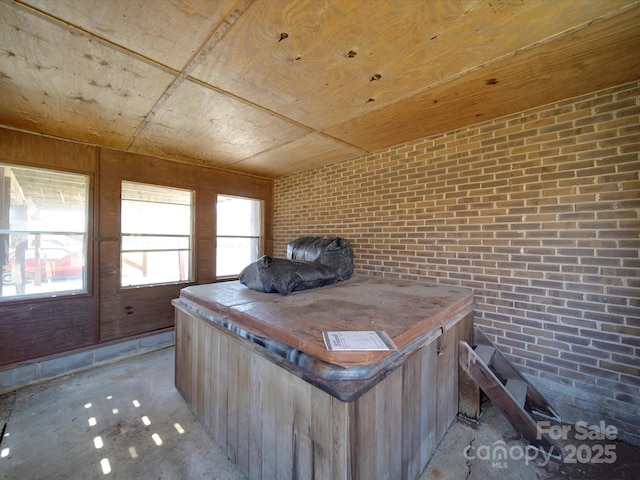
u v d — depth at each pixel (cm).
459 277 269
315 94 207
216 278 411
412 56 165
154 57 164
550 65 175
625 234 191
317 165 400
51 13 130
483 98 213
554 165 219
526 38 151
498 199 246
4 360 258
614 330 195
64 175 314
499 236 246
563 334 215
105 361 312
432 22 139
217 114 238
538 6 129
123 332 326
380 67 176
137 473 170
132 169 335
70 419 218
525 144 233
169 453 185
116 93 204
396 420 144
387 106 227
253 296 227
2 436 200
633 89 189
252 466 161
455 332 214
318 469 121
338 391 111
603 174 199
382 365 128
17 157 262
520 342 233
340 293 239
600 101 201
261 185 470
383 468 135
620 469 170
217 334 196
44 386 264
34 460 179
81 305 297
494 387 197
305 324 156
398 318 169
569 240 213
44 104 218
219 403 192
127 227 534
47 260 321
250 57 165
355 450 116
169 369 300
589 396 204
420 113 239
